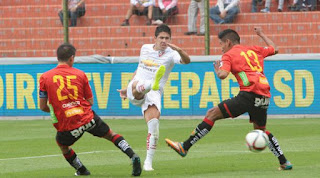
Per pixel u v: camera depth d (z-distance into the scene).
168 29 25.73
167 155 29.58
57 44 58.75
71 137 22.50
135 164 22.36
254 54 23.91
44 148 33.09
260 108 23.59
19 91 50.78
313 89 47.62
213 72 48.31
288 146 32.09
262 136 21.98
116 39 57.59
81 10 58.75
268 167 24.86
